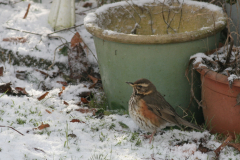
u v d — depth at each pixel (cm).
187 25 670
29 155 410
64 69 744
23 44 754
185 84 579
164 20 666
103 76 628
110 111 621
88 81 739
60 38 766
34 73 724
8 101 565
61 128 512
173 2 668
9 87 624
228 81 477
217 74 494
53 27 796
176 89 580
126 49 555
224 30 678
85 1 940
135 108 508
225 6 679
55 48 754
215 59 547
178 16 673
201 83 562
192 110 609
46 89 707
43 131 495
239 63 517
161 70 559
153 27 692
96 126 545
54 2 791
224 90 498
